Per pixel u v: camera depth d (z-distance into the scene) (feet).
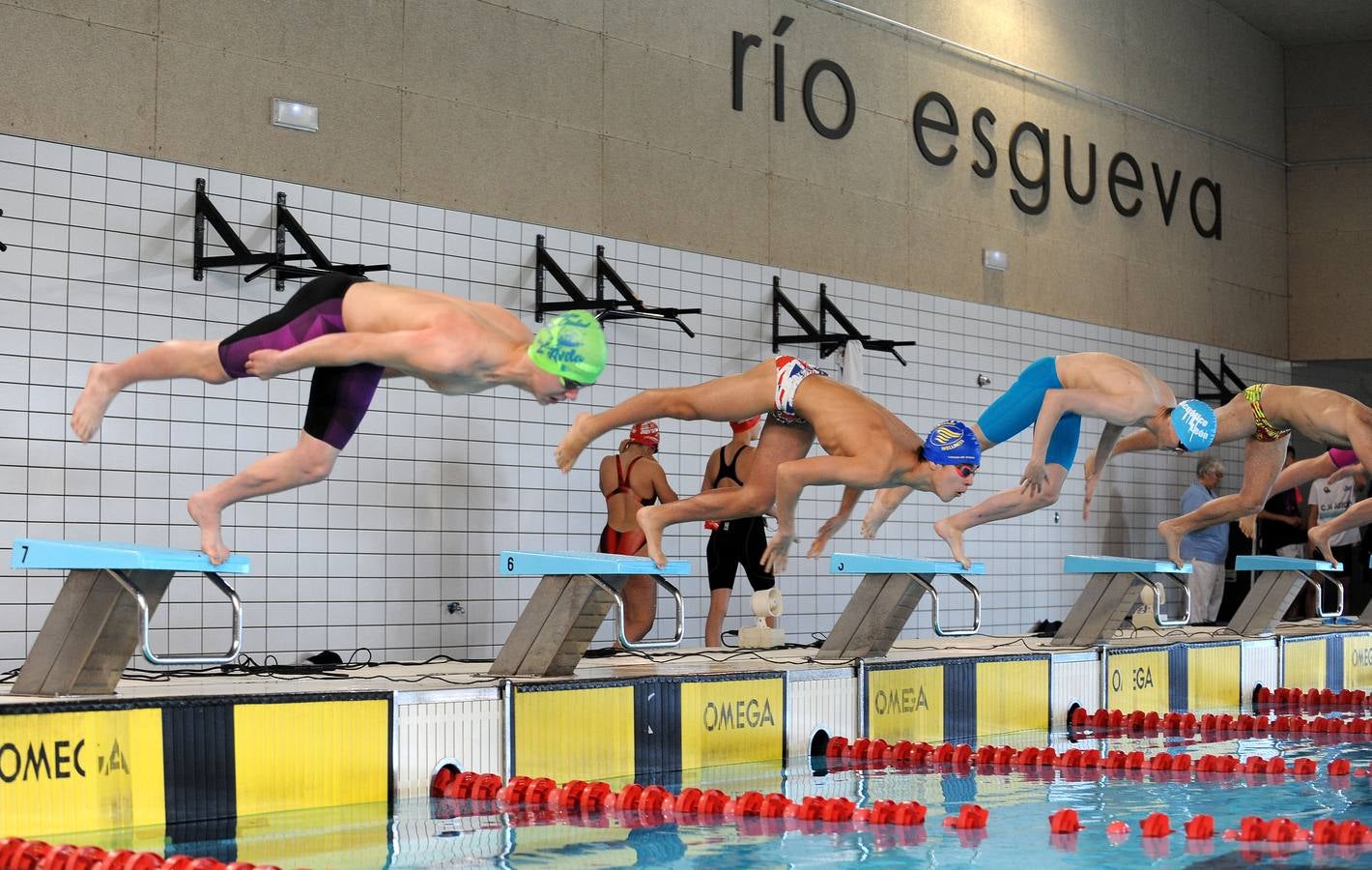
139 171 24.76
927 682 25.66
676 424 33.06
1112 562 29.55
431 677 20.39
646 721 20.89
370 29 28.12
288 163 26.81
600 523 31.48
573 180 31.58
